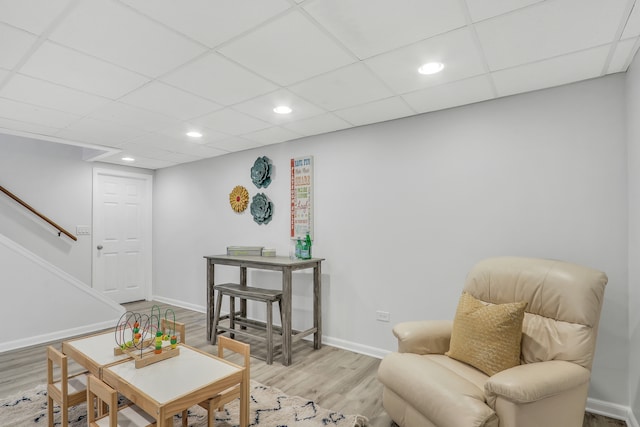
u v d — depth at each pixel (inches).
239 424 80.1
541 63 79.1
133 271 208.1
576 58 76.8
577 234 88.8
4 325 132.6
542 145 93.8
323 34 66.7
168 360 77.6
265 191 157.8
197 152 169.6
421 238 113.7
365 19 61.9
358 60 77.3
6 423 80.7
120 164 198.8
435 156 111.2
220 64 78.5
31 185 169.9
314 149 140.0
